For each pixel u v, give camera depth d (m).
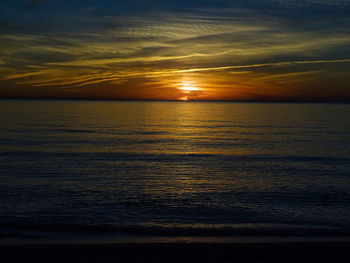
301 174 21.52
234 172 22.22
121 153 31.03
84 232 10.13
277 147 36.00
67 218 11.88
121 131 54.94
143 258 6.94
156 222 11.60
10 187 16.88
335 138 45.28
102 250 7.37
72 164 24.81
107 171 22.17
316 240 8.35
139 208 13.51
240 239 8.51
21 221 11.30
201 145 37.56
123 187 17.41
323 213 12.84
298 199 15.13
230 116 116.94
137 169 23.06
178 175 21.02
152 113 142.25
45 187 17.05
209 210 13.33
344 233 10.14
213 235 9.95
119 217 12.21
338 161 27.14
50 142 38.62
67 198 14.90
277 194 16.11
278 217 12.38
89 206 13.66
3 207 13.20
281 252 7.35
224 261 6.85
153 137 46.12
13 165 23.94
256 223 11.54
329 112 163.25
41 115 107.88
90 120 85.44
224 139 43.94
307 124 74.56
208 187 17.62
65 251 7.27
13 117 92.62
